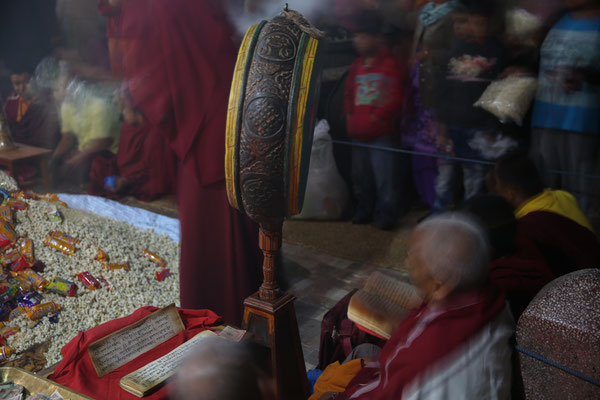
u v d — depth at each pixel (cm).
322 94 492
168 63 244
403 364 134
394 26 400
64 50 523
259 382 109
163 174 480
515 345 136
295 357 201
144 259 323
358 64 413
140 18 245
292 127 167
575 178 350
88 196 428
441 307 136
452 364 127
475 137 375
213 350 113
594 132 336
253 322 195
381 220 421
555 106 341
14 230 287
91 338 194
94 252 299
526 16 339
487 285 139
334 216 440
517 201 233
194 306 278
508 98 345
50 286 263
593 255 209
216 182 258
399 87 404
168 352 196
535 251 185
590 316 125
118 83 453
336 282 339
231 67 255
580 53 322
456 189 409
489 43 355
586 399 125
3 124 459
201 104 249
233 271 270
